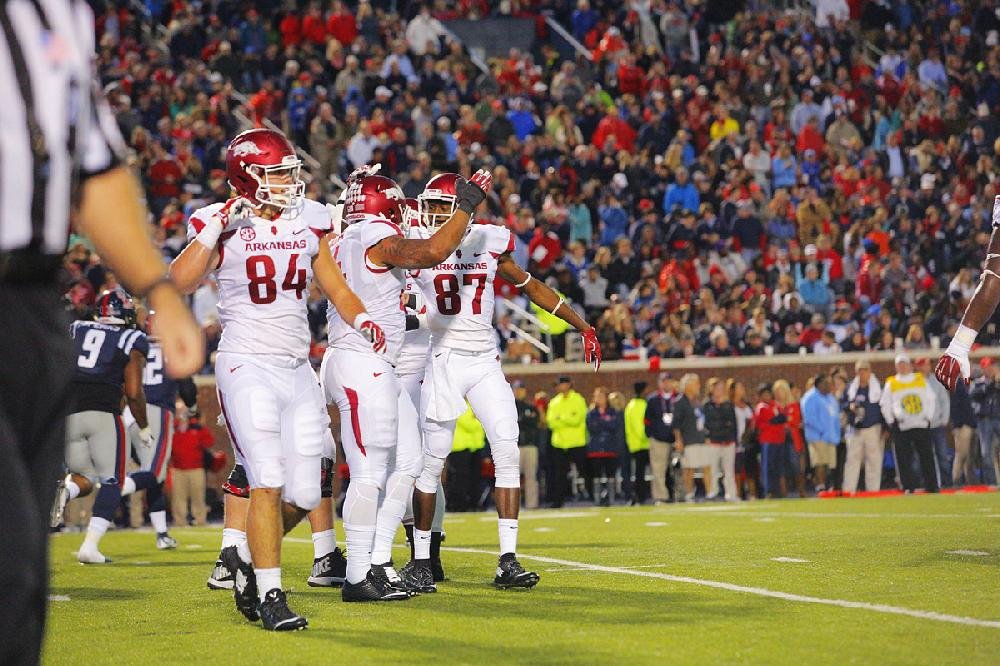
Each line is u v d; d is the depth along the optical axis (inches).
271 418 698.8
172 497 1908.2
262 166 702.5
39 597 312.3
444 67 2962.6
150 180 2420.0
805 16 3363.7
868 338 2455.7
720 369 2362.2
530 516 1744.6
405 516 912.3
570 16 3435.0
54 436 336.5
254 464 694.5
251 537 694.5
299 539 1402.6
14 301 322.3
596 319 2470.5
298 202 722.8
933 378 2230.6
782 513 1614.2
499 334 2395.4
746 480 2218.3
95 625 733.9
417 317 901.2
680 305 2475.4
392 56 2915.8
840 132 2992.1
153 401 1299.2
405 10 3302.2
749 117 3046.3
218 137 2568.9
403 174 2613.2
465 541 1296.8
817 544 1101.7
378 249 800.3
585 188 2679.6
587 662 562.3
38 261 323.3
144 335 1203.2
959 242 2760.8
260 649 625.9
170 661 600.7
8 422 315.0
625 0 3341.5
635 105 2989.7
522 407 2150.6
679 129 2965.1
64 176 318.3
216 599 849.5
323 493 908.6
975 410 2244.1
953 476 2276.1
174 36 2881.4
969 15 3449.8
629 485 2180.1
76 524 1804.9
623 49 3213.6
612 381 2340.1
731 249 2632.9
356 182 845.8
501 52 3344.0
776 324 2461.9
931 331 2506.2
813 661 550.9
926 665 538.6
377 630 675.4
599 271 2506.2
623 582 858.8
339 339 813.9
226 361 713.6
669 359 2356.1
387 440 800.3
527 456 2148.1
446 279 892.0
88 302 2016.5
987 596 745.6
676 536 1259.8
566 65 3036.4
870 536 1174.3
